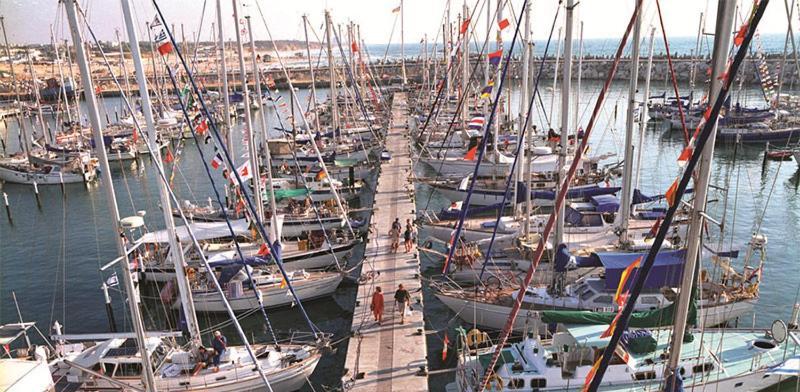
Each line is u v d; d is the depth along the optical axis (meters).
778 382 16.31
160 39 20.58
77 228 37.41
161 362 18.17
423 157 44.59
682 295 9.56
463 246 25.78
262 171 41.78
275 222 26.58
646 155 51.34
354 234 31.16
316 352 19.33
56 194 45.81
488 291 22.47
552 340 17.16
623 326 9.80
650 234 20.53
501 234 28.08
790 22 19.80
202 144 64.00
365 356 18.75
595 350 15.95
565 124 20.94
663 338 16.86
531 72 35.03
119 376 17.61
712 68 8.70
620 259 20.52
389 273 25.05
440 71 89.62
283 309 25.30
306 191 34.34
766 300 24.53
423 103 72.94
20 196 45.41
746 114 54.59
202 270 24.97
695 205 9.08
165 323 24.73
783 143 52.06
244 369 18.14
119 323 24.92
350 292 26.83
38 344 23.20
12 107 83.12
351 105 67.62
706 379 15.88
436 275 27.66
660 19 24.08
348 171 43.28
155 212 40.06
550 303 20.92
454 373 20.17
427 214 34.03
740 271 27.22
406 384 17.19
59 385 17.14
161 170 17.28
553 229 23.22
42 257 32.53
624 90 95.31
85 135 57.72
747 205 36.97
